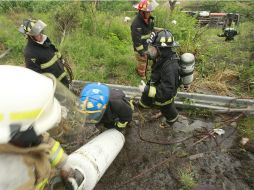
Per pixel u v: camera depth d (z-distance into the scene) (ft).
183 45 19.47
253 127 13.46
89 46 21.12
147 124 14.11
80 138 12.16
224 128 13.71
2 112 4.68
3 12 31.86
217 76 17.02
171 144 13.05
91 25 24.31
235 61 18.76
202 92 16.05
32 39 12.75
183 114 14.65
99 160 9.21
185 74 11.57
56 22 24.14
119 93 10.73
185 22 24.80
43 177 5.34
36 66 13.14
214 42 22.03
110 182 11.51
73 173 7.58
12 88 4.85
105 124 11.48
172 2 26.53
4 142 4.58
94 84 9.80
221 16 33.06
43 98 5.19
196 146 12.91
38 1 34.50
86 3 28.53
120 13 35.42
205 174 11.68
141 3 15.71
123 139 11.74
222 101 14.60
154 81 11.69
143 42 16.49
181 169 11.90
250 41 21.36
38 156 5.19
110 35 23.63
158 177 11.65
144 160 12.37
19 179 4.86
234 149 12.67
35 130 4.86
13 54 20.72
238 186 11.15
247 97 15.10
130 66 18.43
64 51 20.56
